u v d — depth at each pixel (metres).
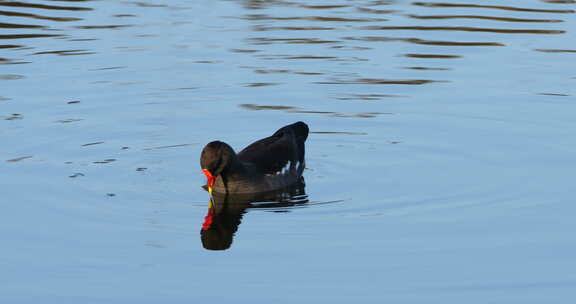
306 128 16.08
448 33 22.12
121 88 18.47
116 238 12.09
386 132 16.62
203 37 21.73
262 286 10.63
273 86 18.72
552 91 18.31
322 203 13.52
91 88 18.39
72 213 12.95
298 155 15.27
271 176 14.48
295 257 11.46
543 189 13.83
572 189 13.80
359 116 17.36
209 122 17.08
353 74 19.38
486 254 11.50
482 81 18.97
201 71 19.47
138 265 11.24
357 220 12.74
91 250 11.69
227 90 18.53
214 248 11.77
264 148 15.03
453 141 16.11
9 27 22.34
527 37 21.81
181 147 15.98
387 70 19.52
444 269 11.07
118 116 17.16
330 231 12.34
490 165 14.97
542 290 10.54
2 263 11.24
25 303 10.22
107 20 23.20
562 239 11.95
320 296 10.37
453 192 13.81
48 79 18.75
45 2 25.27
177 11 24.31
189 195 13.90
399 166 15.09
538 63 19.92
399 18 23.61
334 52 20.62
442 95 18.27
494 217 12.77
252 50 20.75
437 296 10.38
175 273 11.02
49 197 13.52
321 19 23.52
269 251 11.67
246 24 22.88
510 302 10.26
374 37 21.81
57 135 16.14
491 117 17.14
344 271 11.02
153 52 20.58
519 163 15.00
